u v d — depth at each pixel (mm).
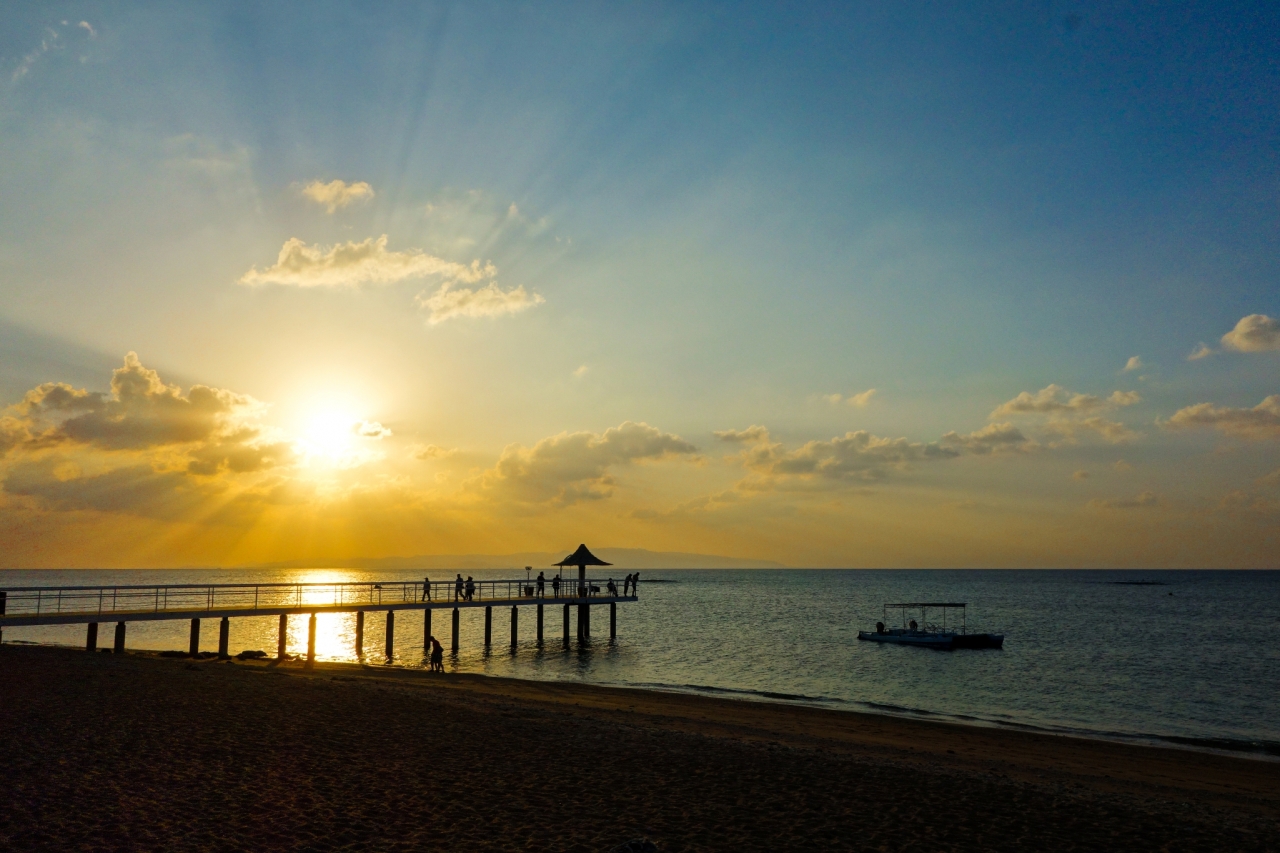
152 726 15789
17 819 10219
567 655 48438
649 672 41031
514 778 13578
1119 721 29797
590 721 20109
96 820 10367
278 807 11305
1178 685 38719
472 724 18203
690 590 171500
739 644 55500
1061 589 176750
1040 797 14180
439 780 13172
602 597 55688
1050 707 32500
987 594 150625
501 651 50188
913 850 10961
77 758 13164
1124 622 80062
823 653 50125
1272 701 34562
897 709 30656
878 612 93875
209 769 13008
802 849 10750
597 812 11883
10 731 14805
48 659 25656
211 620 68500
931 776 15500
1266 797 17844
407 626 69000
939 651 51438
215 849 9625
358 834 10414
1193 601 124438
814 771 15281
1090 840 11789
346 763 13906
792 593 154375
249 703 18938
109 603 80375
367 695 21625
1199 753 23516
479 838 10500
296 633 60469
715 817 11961
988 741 23703
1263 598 134500
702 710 27109
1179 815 13695
